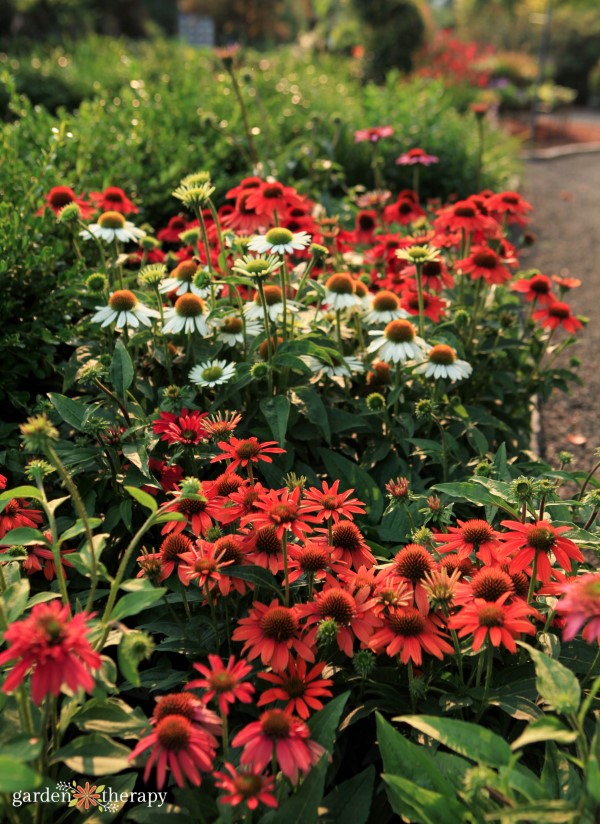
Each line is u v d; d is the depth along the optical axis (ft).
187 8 86.17
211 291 9.68
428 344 10.02
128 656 5.29
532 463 10.13
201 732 5.24
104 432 8.29
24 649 4.79
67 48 38.37
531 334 13.51
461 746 5.32
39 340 10.42
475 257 11.36
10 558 6.49
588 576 5.25
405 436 9.86
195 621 7.11
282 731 5.21
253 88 24.97
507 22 102.53
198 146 19.76
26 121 16.25
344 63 44.65
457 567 6.87
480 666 6.53
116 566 8.42
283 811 5.41
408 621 6.12
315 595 6.45
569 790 5.49
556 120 64.75
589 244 27.89
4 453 8.86
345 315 11.59
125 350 8.55
